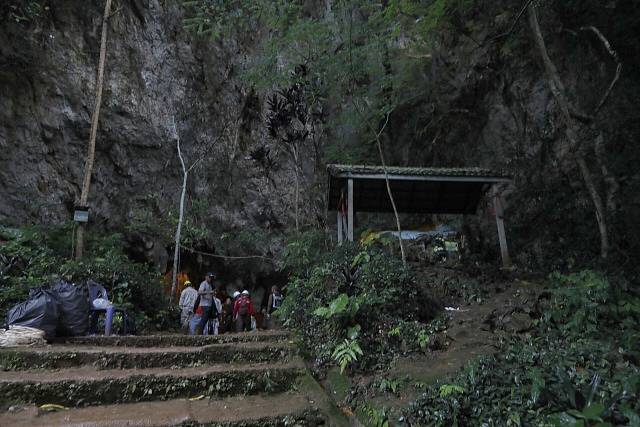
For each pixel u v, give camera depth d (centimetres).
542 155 1193
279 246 1905
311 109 1202
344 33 1039
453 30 1403
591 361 414
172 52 1700
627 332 477
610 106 993
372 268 675
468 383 381
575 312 554
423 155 1670
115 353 464
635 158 926
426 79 1639
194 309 1016
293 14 1009
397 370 473
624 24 984
